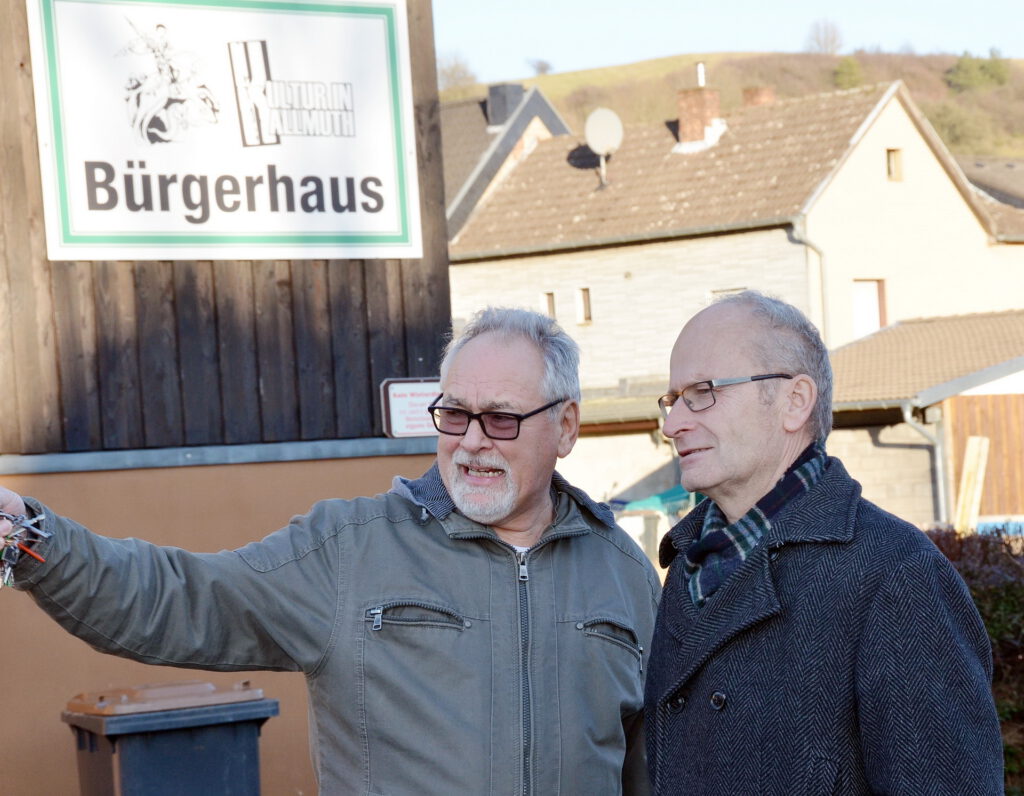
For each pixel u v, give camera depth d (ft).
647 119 313.94
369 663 9.56
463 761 9.43
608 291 96.37
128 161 20.04
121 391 20.10
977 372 73.10
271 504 20.88
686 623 8.64
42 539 8.72
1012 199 130.21
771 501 8.55
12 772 19.17
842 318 91.04
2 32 19.51
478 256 100.37
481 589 9.87
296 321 21.18
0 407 19.49
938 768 7.42
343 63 21.33
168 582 9.27
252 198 20.77
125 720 14.32
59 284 19.76
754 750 7.93
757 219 89.10
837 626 7.83
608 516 10.69
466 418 9.91
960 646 7.68
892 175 95.61
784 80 329.52
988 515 73.77
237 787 14.75
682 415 8.77
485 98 120.37
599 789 9.96
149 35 20.11
